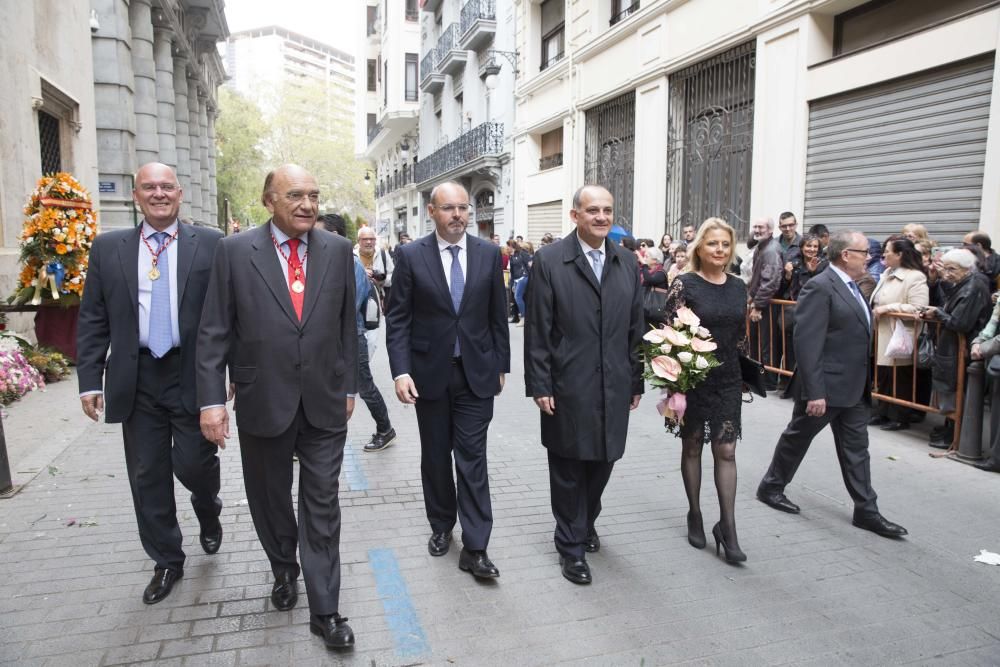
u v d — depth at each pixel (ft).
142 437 10.44
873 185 26.30
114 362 10.19
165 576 10.80
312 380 9.62
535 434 20.71
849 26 28.30
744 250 33.12
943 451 18.53
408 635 9.77
